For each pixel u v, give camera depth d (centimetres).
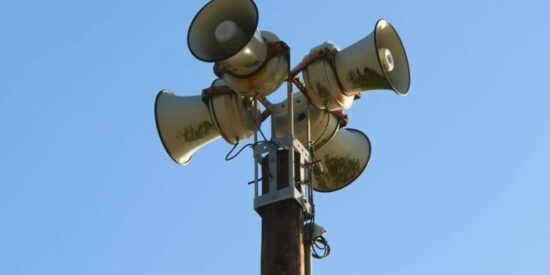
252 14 1024
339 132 1205
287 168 1008
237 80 1038
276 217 982
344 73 1055
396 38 1094
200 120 1142
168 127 1160
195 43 1036
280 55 1034
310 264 995
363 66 1050
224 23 1027
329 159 1203
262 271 959
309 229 1005
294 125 1095
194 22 1041
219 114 1087
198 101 1149
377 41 1054
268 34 1050
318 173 1210
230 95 1084
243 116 1079
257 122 1068
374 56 1045
